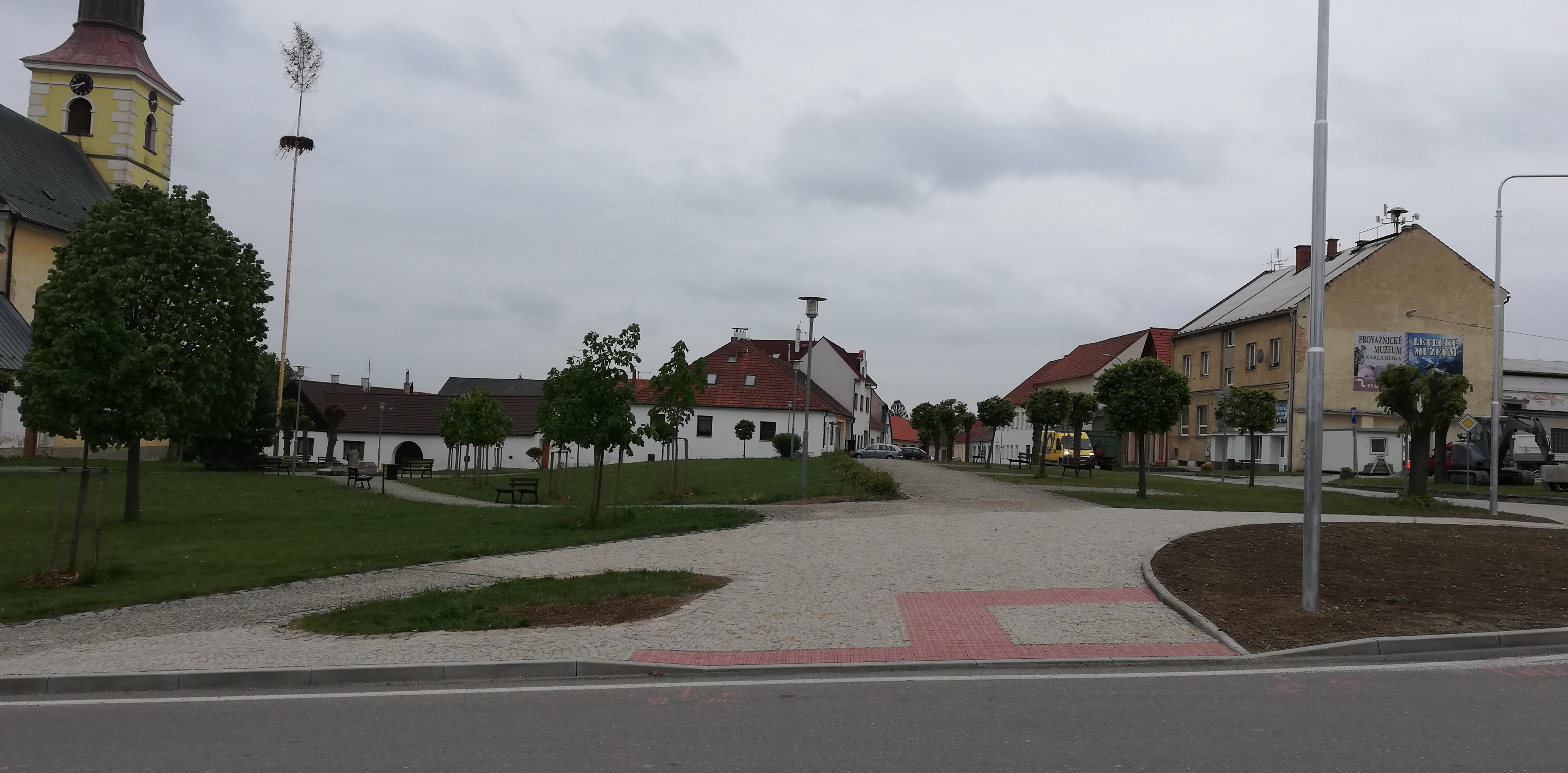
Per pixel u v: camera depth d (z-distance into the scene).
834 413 68.06
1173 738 6.10
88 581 13.39
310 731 6.55
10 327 42.28
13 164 47.94
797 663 8.30
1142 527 17.52
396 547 16.61
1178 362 63.78
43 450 41.97
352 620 10.17
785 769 5.58
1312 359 10.23
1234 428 34.81
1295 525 16.78
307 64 51.50
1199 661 8.35
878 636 9.28
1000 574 12.55
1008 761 5.67
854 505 22.70
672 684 7.79
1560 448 46.50
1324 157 10.50
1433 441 44.91
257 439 41.53
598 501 19.17
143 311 19.61
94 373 17.67
